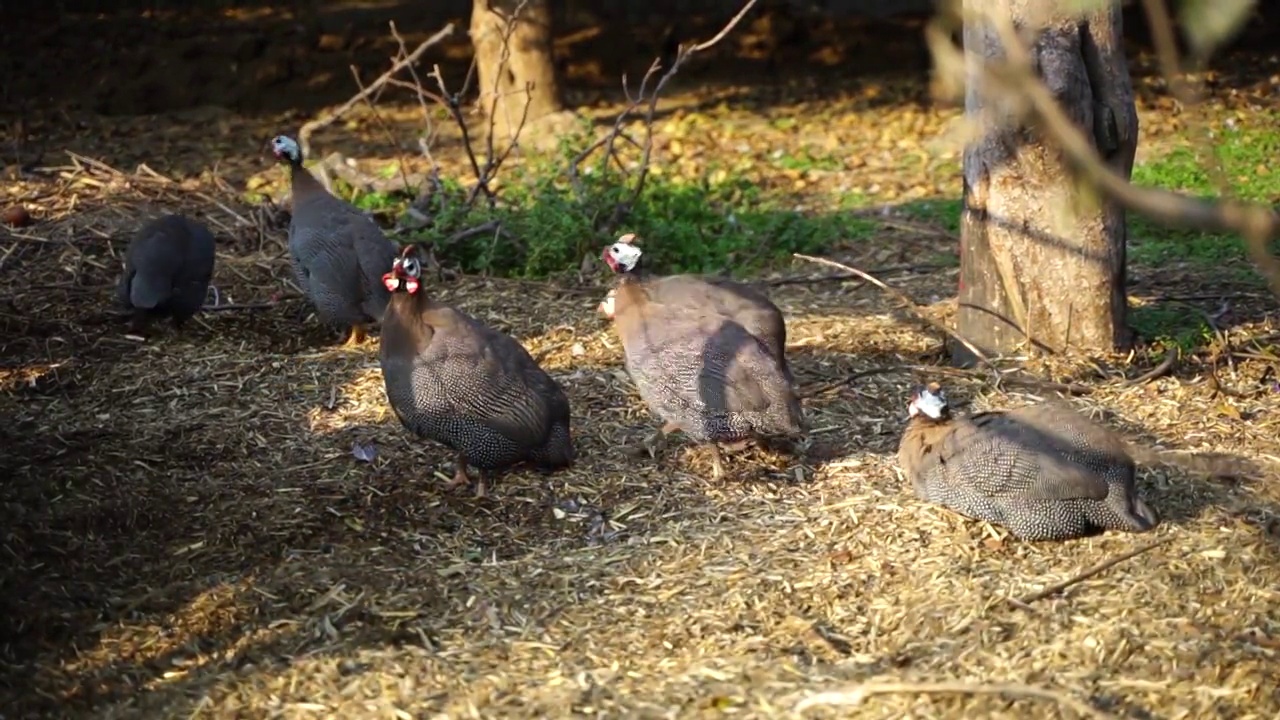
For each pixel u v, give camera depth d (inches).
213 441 427.8
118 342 509.0
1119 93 450.3
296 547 368.2
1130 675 300.5
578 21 1095.6
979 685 289.7
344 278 491.8
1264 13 1108.5
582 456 417.1
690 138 855.1
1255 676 295.4
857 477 400.5
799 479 401.1
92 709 302.0
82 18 1056.2
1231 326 507.2
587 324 529.3
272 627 332.5
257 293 564.1
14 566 352.8
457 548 367.9
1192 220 147.5
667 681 307.1
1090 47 447.2
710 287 426.9
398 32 1059.3
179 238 506.3
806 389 459.8
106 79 951.0
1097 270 468.1
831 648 316.8
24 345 502.9
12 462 408.8
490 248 592.7
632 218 620.4
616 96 968.3
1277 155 767.1
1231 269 585.0
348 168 676.1
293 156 506.0
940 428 362.6
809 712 291.6
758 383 383.9
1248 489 384.2
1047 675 301.0
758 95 970.7
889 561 352.8
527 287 572.7
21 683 309.0
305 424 441.4
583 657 319.0
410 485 399.5
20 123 858.8
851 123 894.4
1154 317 512.4
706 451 417.7
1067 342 474.9
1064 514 346.3
